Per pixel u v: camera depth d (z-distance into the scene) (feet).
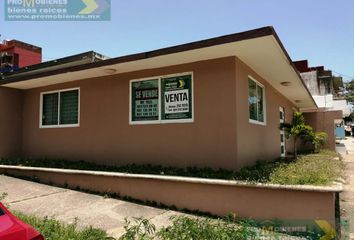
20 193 23.02
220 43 20.01
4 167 30.22
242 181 17.70
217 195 18.53
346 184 27.45
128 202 21.13
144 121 26.76
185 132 24.45
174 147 24.91
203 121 23.63
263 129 30.14
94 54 35.24
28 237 8.50
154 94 26.37
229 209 18.02
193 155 23.91
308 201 15.81
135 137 27.17
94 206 20.04
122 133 28.04
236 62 22.72
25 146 36.04
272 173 19.84
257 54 22.27
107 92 29.40
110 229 15.89
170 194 20.24
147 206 20.35
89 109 30.66
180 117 24.84
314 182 17.08
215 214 18.44
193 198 19.35
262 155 29.35
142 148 26.68
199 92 23.97
